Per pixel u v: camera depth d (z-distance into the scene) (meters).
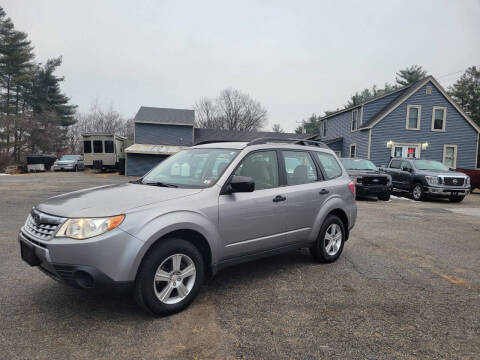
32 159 30.62
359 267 4.68
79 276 2.77
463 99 41.38
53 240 2.78
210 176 3.69
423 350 2.64
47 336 2.71
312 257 4.94
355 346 2.67
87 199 3.19
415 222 8.44
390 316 3.21
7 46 39.97
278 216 4.02
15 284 3.78
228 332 2.84
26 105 45.69
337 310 3.31
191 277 3.25
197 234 3.31
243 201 3.65
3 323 2.90
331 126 30.41
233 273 4.34
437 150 24.08
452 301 3.60
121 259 2.77
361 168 14.30
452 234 7.07
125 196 3.26
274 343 2.69
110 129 58.38
